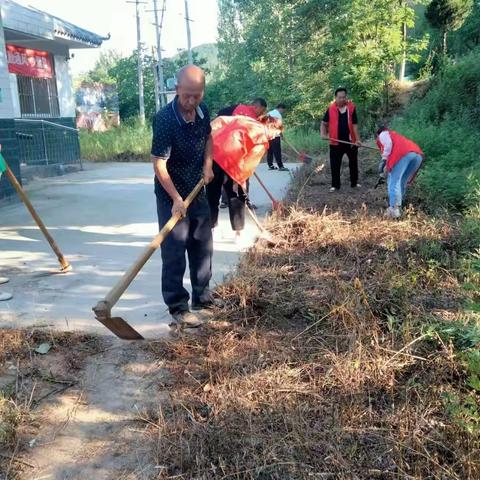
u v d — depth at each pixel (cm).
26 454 268
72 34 1445
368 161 1170
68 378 331
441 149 946
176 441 269
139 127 2359
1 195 862
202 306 412
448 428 266
